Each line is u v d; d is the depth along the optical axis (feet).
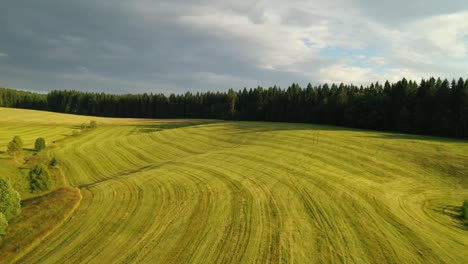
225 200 72.33
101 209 69.97
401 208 70.79
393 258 47.26
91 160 151.33
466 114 170.30
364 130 202.28
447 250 50.39
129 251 50.26
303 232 55.67
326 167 104.78
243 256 47.73
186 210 67.21
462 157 115.03
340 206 68.54
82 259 48.39
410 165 109.81
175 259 47.39
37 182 103.76
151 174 99.14
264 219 61.36
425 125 192.65
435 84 203.41
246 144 158.71
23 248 52.24
